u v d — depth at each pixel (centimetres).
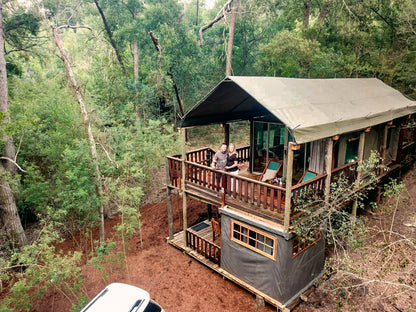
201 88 2680
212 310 789
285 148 1029
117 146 1362
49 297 900
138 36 2284
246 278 830
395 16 1970
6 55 1731
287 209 681
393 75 1848
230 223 841
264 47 2139
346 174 913
